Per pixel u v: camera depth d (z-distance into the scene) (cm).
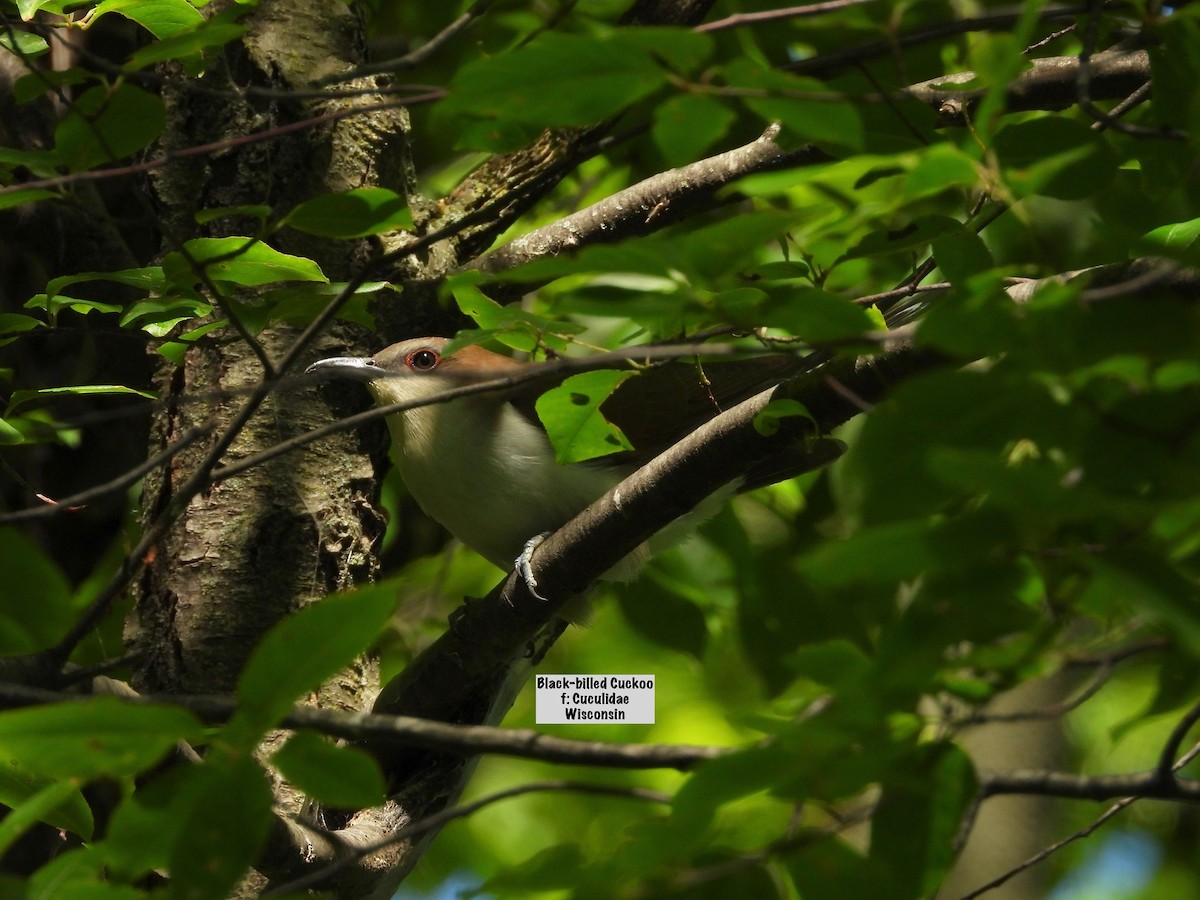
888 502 268
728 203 641
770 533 886
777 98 264
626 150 830
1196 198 434
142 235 688
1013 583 255
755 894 296
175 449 340
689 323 385
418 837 555
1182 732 283
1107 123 337
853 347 300
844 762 264
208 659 570
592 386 398
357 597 238
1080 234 564
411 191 675
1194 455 254
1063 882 1222
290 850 439
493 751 278
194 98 631
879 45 367
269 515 591
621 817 965
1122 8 452
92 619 333
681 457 474
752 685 917
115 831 247
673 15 651
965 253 336
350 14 668
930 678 265
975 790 284
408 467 691
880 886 287
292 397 610
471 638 541
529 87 259
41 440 579
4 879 270
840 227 417
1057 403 259
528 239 642
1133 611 271
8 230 669
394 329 660
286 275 420
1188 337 247
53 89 382
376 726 278
